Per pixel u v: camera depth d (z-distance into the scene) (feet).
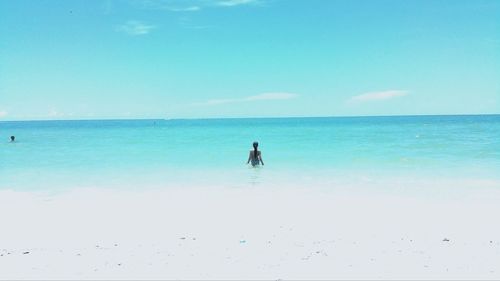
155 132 200.34
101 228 30.58
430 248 25.70
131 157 72.43
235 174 53.06
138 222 32.12
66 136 164.55
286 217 32.99
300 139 118.01
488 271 21.98
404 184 45.16
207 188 44.62
